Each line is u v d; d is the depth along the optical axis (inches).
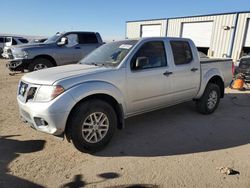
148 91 174.1
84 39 430.0
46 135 173.9
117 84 155.7
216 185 119.0
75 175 125.7
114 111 155.6
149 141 169.2
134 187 116.6
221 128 197.8
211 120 216.7
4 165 133.5
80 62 189.5
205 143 168.1
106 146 157.9
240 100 299.6
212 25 786.2
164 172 129.8
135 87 165.8
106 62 171.0
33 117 138.2
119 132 184.2
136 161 141.2
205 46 821.2
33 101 138.9
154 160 142.7
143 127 195.5
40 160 139.9
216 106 237.9
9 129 183.6
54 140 166.1
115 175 126.3
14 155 144.9
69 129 140.8
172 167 135.1
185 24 875.4
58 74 147.3
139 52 171.0
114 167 134.2
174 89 193.0
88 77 145.3
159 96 182.9
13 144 159.2
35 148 154.3
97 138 149.4
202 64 217.5
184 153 152.4
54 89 134.1
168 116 224.1
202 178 124.6
